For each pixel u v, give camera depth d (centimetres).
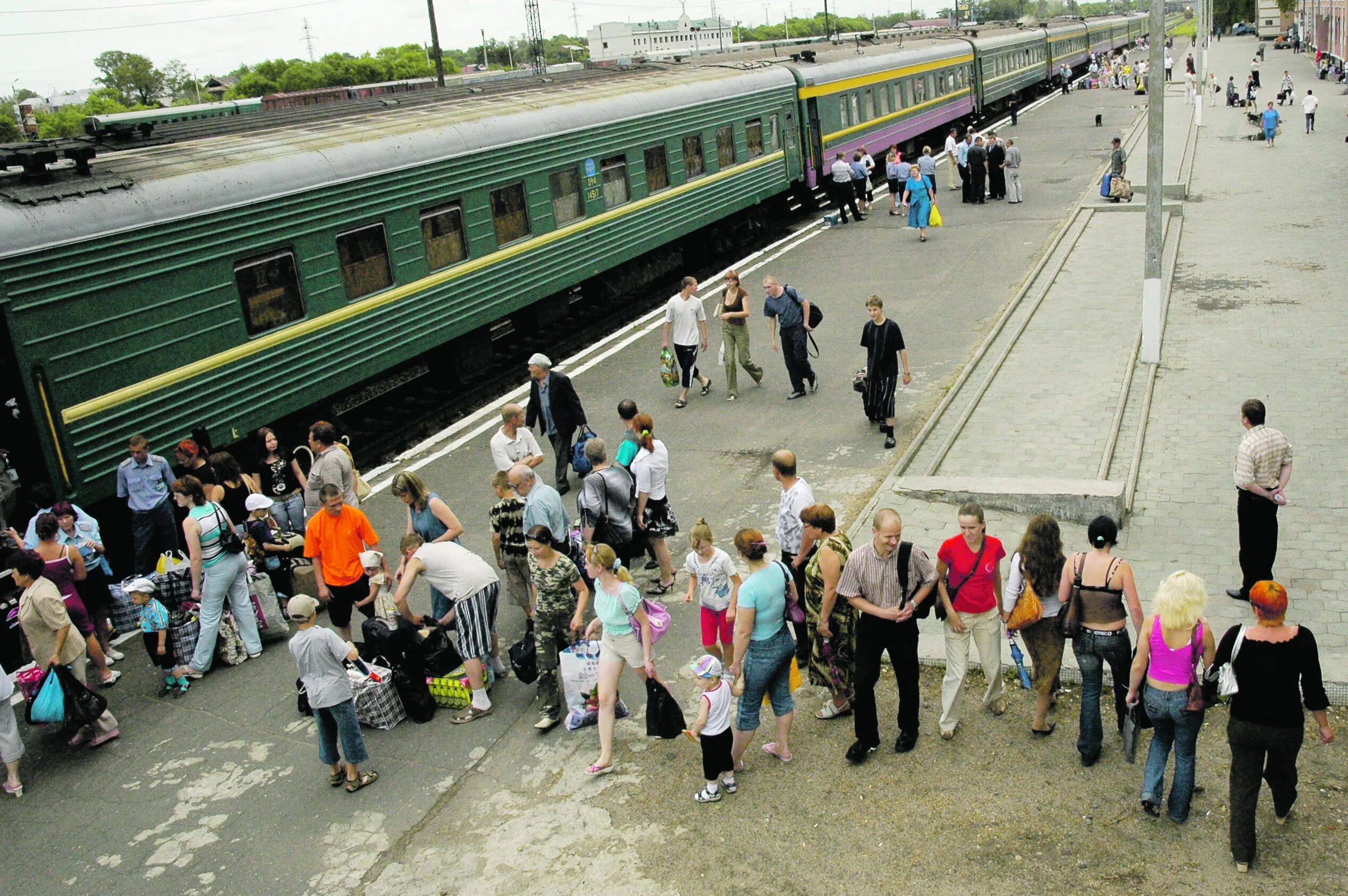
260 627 930
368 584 883
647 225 1919
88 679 886
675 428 1345
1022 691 764
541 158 1631
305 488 1023
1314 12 7550
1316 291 1656
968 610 699
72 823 714
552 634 762
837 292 1909
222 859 670
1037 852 611
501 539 865
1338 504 991
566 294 1784
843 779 690
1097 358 1438
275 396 1195
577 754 745
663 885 613
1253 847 578
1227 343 1460
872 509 1034
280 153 1231
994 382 1385
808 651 767
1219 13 13350
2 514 964
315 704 694
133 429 1044
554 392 1145
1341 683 708
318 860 662
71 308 982
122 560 1069
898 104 3256
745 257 2347
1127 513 1014
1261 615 562
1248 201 2397
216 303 1121
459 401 1502
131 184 1054
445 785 722
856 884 600
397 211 1359
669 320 1387
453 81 2267
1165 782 655
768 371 1539
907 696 696
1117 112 4500
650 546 945
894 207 2600
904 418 1302
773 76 2447
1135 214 2334
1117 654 652
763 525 1053
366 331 1316
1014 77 4725
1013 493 1012
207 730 808
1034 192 2680
